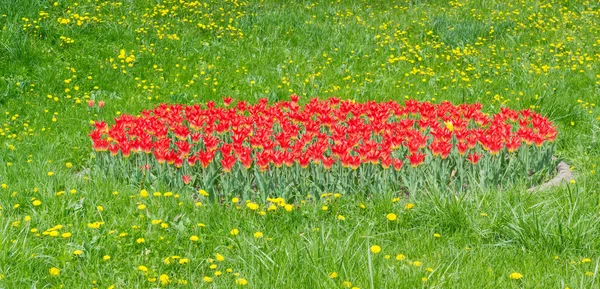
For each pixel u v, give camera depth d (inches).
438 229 213.2
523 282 173.6
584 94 405.4
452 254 191.9
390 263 185.9
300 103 397.1
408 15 577.6
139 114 362.0
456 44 498.3
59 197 229.1
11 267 175.0
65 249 186.9
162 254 191.2
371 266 172.9
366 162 247.4
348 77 427.5
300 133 305.3
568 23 554.3
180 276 181.6
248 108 314.0
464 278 174.4
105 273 180.1
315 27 521.3
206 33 502.0
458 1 618.8
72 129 335.6
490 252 195.9
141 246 194.5
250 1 578.9
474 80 441.4
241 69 443.5
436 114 306.7
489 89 421.7
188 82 421.4
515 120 305.3
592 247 195.8
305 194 243.6
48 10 490.3
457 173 258.5
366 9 593.6
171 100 390.3
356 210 225.9
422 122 290.4
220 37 489.4
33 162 273.4
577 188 231.9
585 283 172.1
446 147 248.7
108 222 212.4
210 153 243.0
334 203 229.6
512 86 422.9
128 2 534.3
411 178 246.8
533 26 544.7
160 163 252.5
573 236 196.4
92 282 172.7
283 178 244.7
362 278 173.3
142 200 231.5
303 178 245.0
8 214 219.9
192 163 251.1
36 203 218.7
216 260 187.9
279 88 417.1
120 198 231.6
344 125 311.3
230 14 538.0
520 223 204.5
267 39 497.0
